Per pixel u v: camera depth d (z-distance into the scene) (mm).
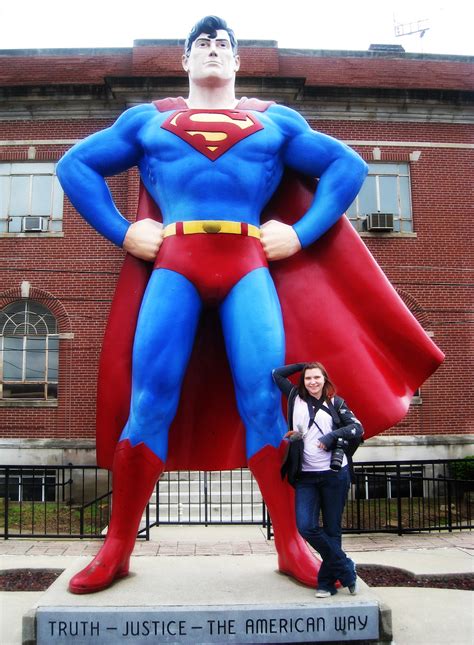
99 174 4734
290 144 4773
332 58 15766
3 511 11242
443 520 10508
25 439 14008
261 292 4391
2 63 15555
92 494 13617
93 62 15617
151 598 3949
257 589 4152
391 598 5254
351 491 13438
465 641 4195
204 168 4402
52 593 4047
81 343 14641
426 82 15898
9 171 15500
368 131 15516
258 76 14711
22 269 14898
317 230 4656
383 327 4934
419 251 15203
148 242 4527
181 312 4348
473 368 14875
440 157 15570
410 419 14469
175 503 11219
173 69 15281
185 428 5133
